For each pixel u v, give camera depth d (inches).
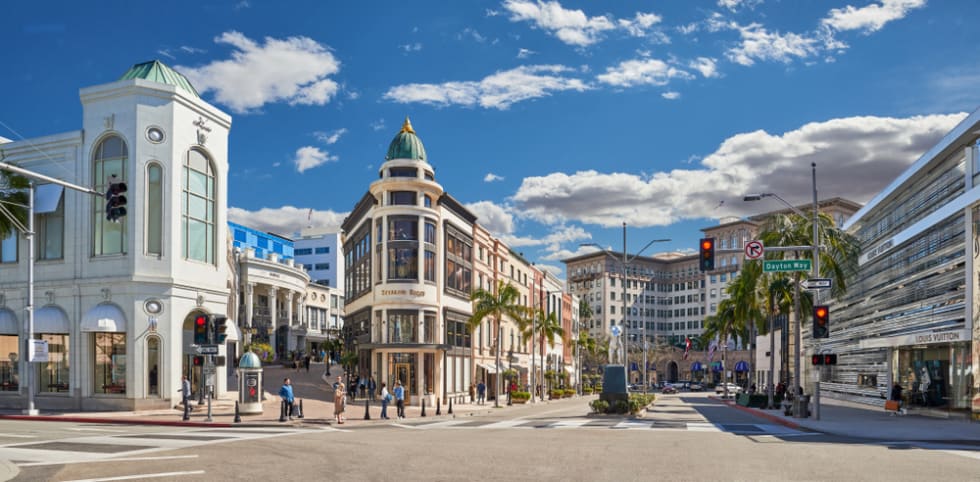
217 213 1626.5
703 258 1156.5
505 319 2859.3
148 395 1443.2
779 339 3233.3
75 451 739.4
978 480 545.6
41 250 1533.0
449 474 582.6
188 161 1555.1
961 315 1402.6
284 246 4842.5
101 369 1467.8
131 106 1469.0
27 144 1530.5
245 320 3449.8
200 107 1578.5
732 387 4421.8
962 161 1473.9
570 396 3553.2
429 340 2086.6
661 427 1111.0
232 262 2871.6
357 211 2319.1
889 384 1831.9
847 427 1095.0
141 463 647.1
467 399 2373.3
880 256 1974.7
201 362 1232.2
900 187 1798.7
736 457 688.4
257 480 551.8
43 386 1498.5
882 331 1942.7
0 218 1476.4
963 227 1412.4
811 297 2212.1
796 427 1130.0
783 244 1704.0
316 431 1047.6
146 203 1466.5
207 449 765.3
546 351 3602.4
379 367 2053.4
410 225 2062.0
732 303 2866.6
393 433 1000.9
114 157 1478.8
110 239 1473.9
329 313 4653.1
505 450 754.2
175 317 1482.5
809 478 555.8
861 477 560.4
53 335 1503.4
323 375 2748.5
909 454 714.8
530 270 3319.4
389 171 2096.5
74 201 1496.1
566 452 732.7
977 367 1305.4
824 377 2628.0
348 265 2559.1
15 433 943.0
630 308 6717.5
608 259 6648.6
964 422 1263.5
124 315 1444.4
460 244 2363.4
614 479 552.4
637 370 6043.3
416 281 2043.6
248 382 1390.3
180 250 1513.3
